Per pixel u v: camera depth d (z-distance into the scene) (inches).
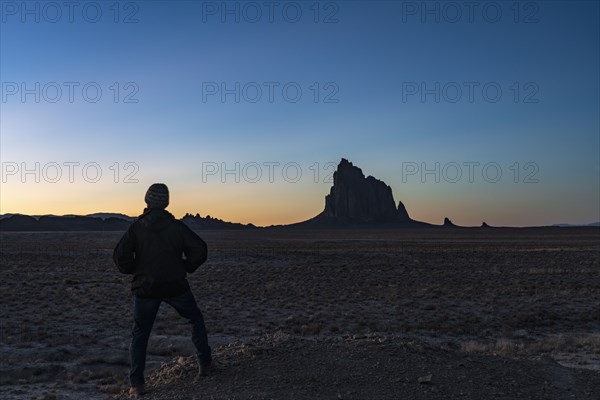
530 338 721.6
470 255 2682.1
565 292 1193.4
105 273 1713.8
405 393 240.1
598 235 6678.2
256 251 3006.9
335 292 1222.3
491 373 277.4
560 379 283.3
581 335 725.3
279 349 282.5
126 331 748.6
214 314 895.7
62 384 442.6
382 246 3693.4
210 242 4655.5
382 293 1199.6
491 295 1151.0
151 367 508.4
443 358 290.0
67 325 797.2
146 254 242.5
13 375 502.0
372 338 313.1
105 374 483.2
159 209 246.7
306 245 3912.4
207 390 240.1
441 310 964.6
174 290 244.5
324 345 292.7
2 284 1353.3
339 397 232.4
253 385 242.4
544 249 3198.8
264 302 1049.5
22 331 728.3
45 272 1726.1
